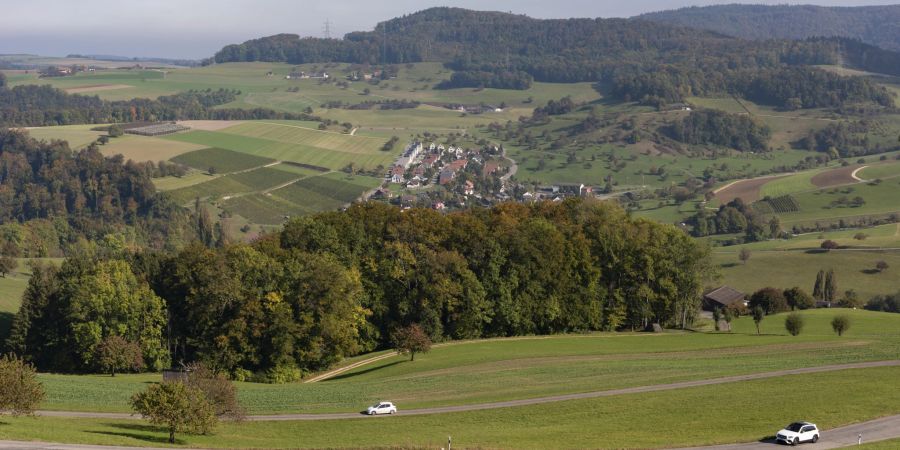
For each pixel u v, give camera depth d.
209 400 75.75
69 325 119.50
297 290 116.56
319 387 98.00
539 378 96.50
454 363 108.50
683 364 101.31
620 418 75.44
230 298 114.50
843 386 82.56
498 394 88.94
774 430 68.56
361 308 122.12
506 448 65.69
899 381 84.25
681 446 65.00
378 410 82.44
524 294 131.75
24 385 67.19
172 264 129.12
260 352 114.00
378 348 128.88
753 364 98.69
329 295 115.38
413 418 79.50
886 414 71.94
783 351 108.50
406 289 129.12
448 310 126.81
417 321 126.75
